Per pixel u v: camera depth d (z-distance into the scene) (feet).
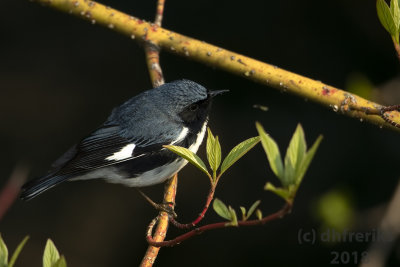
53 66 46.78
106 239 42.42
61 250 41.86
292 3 42.80
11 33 47.21
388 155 38.55
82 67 46.65
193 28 43.70
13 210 43.06
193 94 27.40
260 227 39.96
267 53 42.55
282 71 23.47
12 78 46.34
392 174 37.96
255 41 42.88
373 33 40.27
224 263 39.70
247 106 42.32
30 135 44.83
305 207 38.73
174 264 40.29
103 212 43.14
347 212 22.17
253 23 43.34
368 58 40.22
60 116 45.52
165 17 44.04
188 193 41.73
